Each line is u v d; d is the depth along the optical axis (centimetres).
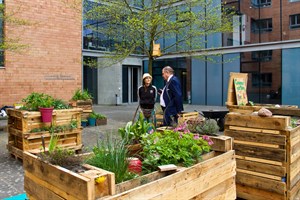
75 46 1373
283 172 370
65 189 205
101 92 2092
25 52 1205
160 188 217
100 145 289
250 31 1833
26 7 1206
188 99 2092
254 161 391
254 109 530
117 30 1120
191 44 1179
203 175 258
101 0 1059
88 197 186
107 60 1678
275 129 376
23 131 578
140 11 1047
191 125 348
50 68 1295
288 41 1677
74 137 639
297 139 392
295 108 524
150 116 686
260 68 1789
